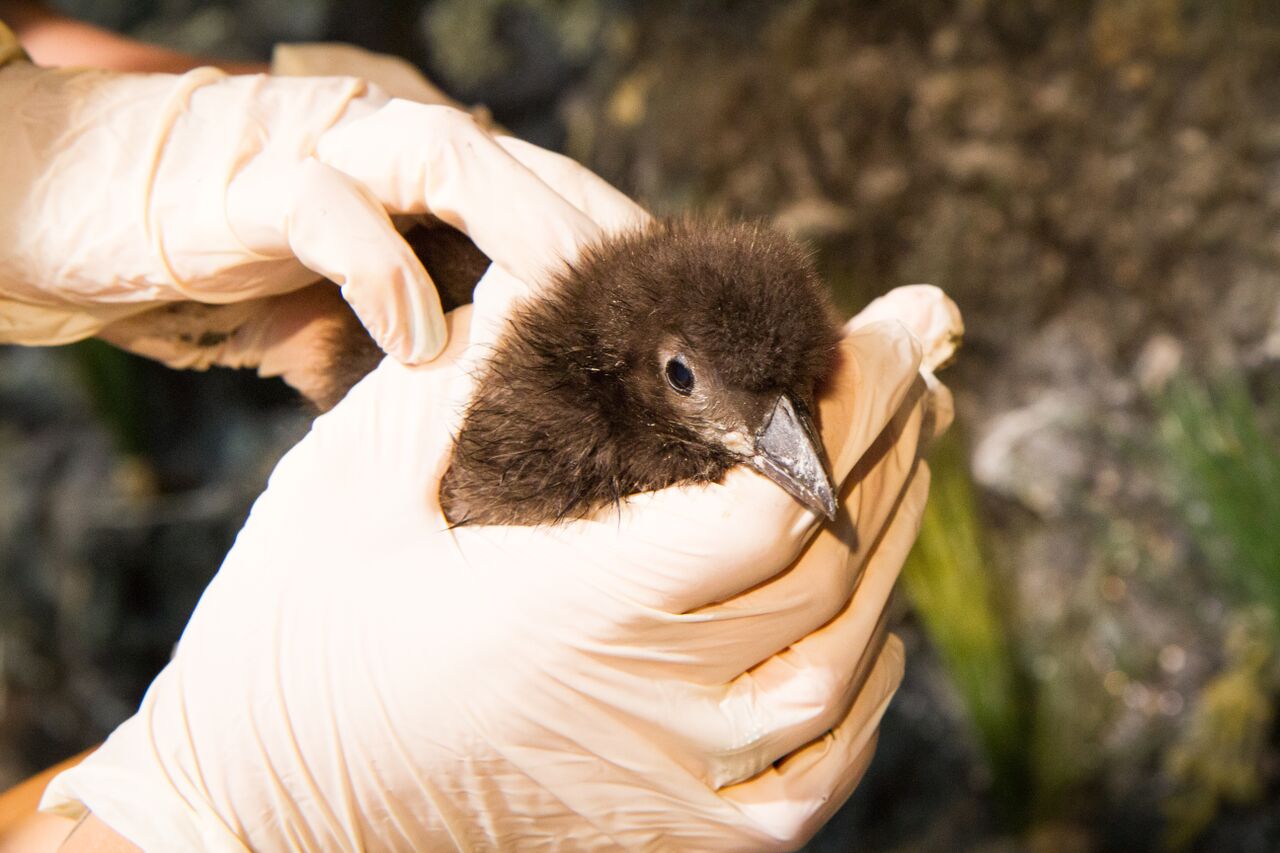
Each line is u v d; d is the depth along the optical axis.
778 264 0.44
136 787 0.44
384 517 0.45
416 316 0.45
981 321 0.97
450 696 0.44
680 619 0.44
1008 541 0.95
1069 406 0.95
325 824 0.45
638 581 0.43
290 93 0.47
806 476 0.42
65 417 1.26
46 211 0.47
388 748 0.44
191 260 0.46
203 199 0.46
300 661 0.44
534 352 0.45
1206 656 0.89
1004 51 0.97
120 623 1.21
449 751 0.44
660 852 0.46
